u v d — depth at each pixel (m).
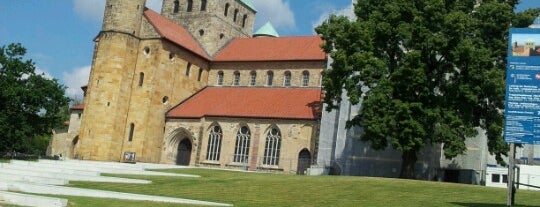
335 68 50.00
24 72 60.09
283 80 71.19
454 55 46.09
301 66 70.12
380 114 47.09
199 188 35.53
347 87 50.28
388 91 46.62
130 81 68.94
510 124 23.44
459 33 46.28
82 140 66.12
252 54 75.75
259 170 63.12
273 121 63.81
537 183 50.16
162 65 69.31
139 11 70.50
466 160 61.50
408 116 45.69
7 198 22.14
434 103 47.84
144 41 70.00
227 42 81.56
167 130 69.25
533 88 23.11
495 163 62.22
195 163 66.31
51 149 82.88
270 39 78.56
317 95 66.31
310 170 59.03
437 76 50.16
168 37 70.31
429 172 59.09
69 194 29.00
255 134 64.38
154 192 33.41
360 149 60.44
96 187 34.88
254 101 68.50
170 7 82.88
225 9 81.50
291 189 35.06
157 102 68.62
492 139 49.84
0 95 57.97
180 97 72.25
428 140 52.78
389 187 36.09
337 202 29.86
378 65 47.94
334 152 60.59
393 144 46.12
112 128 66.56
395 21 48.91
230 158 65.19
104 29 69.00
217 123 66.75
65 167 48.03
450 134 45.81
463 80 47.97
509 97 23.53
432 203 29.75
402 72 46.38
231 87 74.62
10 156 61.66
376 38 50.00
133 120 68.00
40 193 28.58
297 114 63.16
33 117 61.88
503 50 49.50
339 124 60.84
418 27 46.84
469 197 32.34
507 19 49.00
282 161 62.28
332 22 53.47
